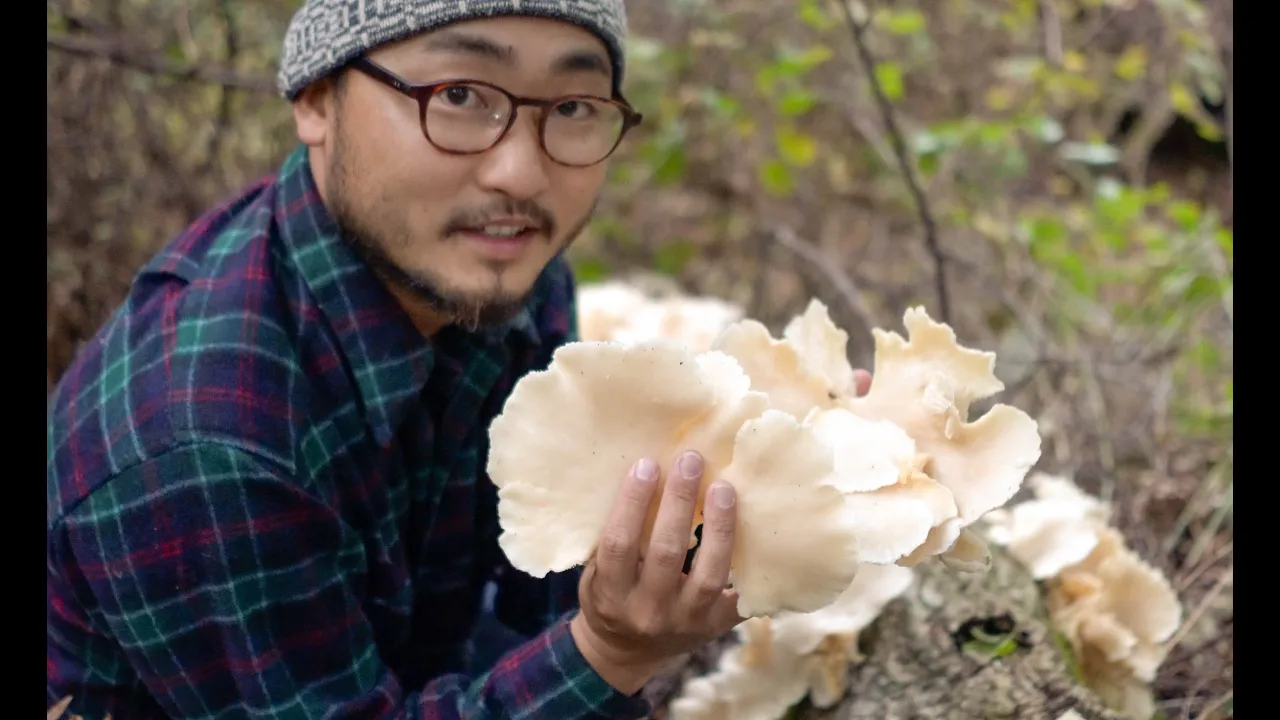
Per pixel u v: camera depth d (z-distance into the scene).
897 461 1.02
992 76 2.75
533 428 0.97
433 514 1.17
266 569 1.03
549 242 1.08
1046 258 2.11
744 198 2.47
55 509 1.07
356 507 1.11
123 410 1.05
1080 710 1.12
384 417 1.10
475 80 1.02
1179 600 1.35
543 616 1.26
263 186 1.18
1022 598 1.18
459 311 1.06
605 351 0.96
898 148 1.90
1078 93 2.71
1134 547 1.44
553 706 1.04
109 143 1.80
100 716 1.13
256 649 1.04
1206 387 1.76
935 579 1.19
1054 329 2.04
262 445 1.03
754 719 1.17
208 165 1.92
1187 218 1.94
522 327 1.20
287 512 1.04
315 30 1.05
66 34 1.79
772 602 0.96
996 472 1.02
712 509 0.95
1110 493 1.49
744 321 1.07
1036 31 2.79
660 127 2.51
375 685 1.09
